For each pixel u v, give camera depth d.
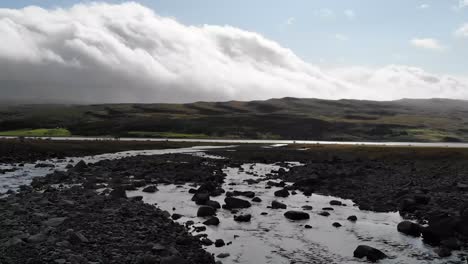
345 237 21.98
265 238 21.45
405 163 62.62
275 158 81.50
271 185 43.00
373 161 68.12
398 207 30.69
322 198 35.50
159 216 24.19
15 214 21.56
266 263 17.34
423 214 27.23
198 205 30.12
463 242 20.11
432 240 20.83
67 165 56.50
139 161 64.75
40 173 48.75
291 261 17.73
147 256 15.31
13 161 64.00
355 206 31.55
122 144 112.62
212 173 52.44
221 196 35.12
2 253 14.62
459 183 39.09
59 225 19.47
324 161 69.88
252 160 78.19
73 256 14.52
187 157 77.19
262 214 27.58
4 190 34.22
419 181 43.12
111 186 37.97
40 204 24.78
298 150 98.56
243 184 43.84
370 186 40.94
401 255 18.73
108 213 23.14
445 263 17.55
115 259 15.20
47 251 14.98
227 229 23.17
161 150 102.25
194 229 22.52
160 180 43.75
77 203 25.80
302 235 22.28
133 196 32.72
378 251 18.34
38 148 82.56
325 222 25.62
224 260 17.55
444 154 67.62
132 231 19.72
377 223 25.47
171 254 16.67
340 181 44.00
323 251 19.33
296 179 48.16
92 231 18.84
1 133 191.12
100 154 85.88
